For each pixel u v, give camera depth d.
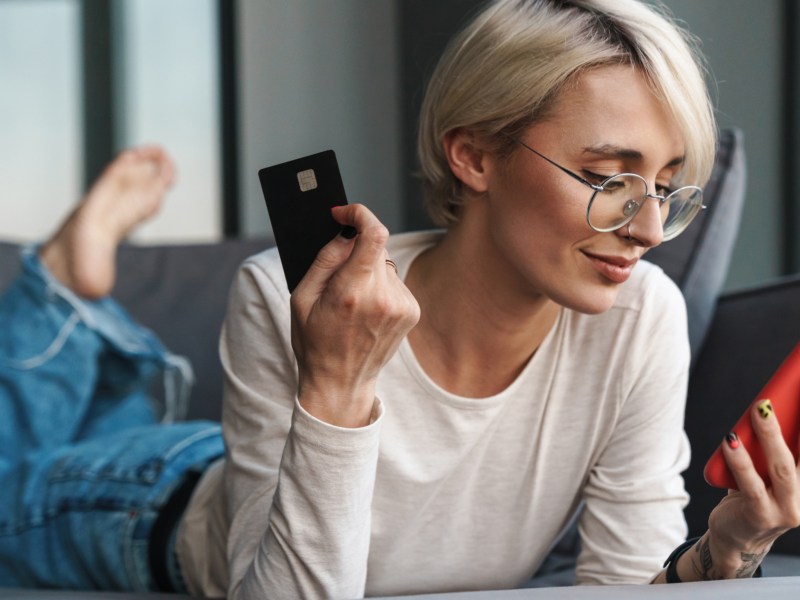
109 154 4.34
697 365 1.77
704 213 1.76
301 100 4.23
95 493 1.64
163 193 2.31
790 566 1.46
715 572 1.05
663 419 1.28
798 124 3.23
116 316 2.21
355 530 1.04
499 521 1.28
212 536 1.43
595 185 1.08
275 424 1.19
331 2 4.27
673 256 1.74
